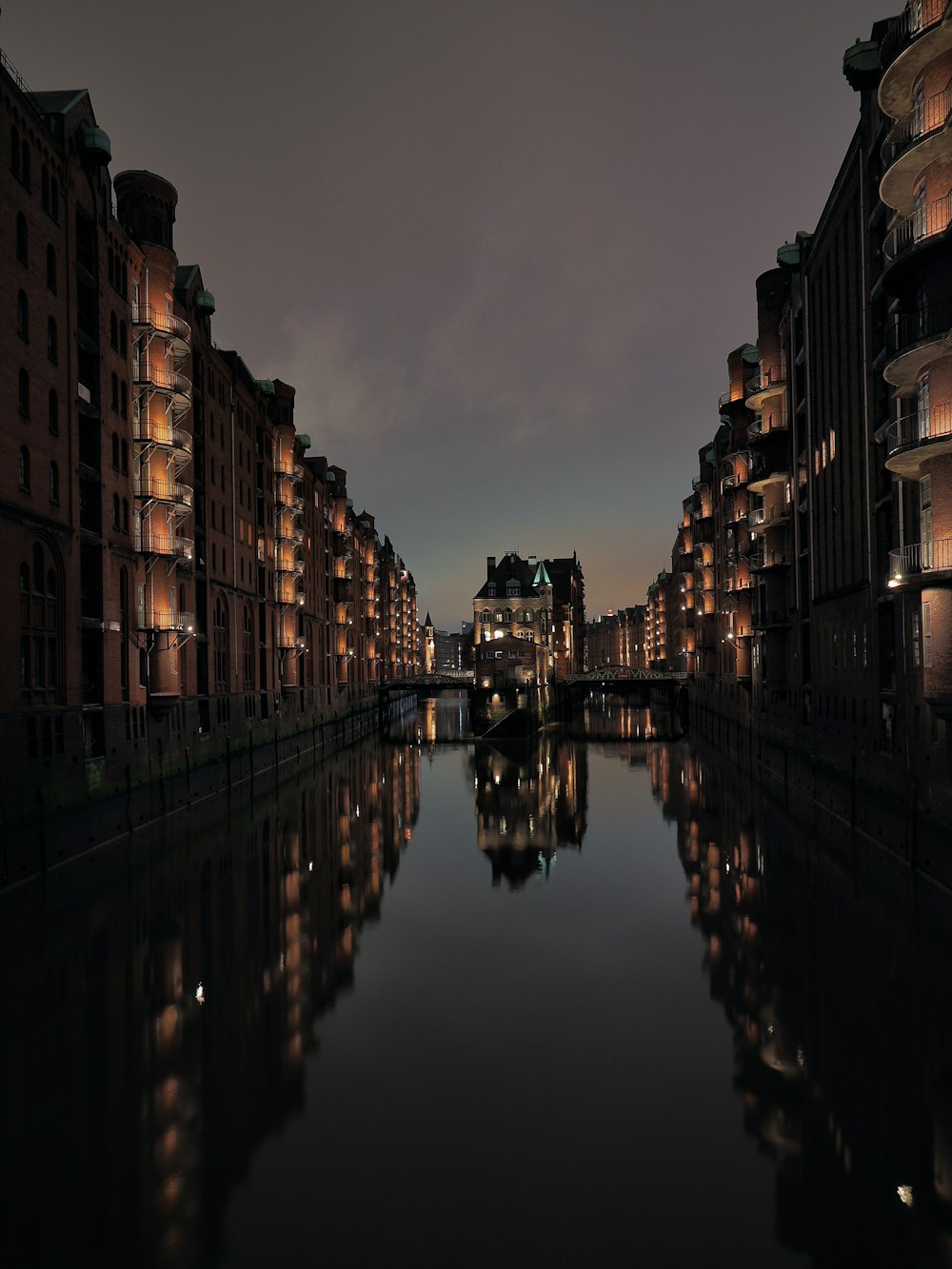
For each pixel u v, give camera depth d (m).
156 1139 12.30
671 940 21.47
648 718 110.88
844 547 36.91
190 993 17.84
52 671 29.00
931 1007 16.58
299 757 63.19
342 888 26.56
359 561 101.19
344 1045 15.45
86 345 32.97
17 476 26.86
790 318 48.25
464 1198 10.95
